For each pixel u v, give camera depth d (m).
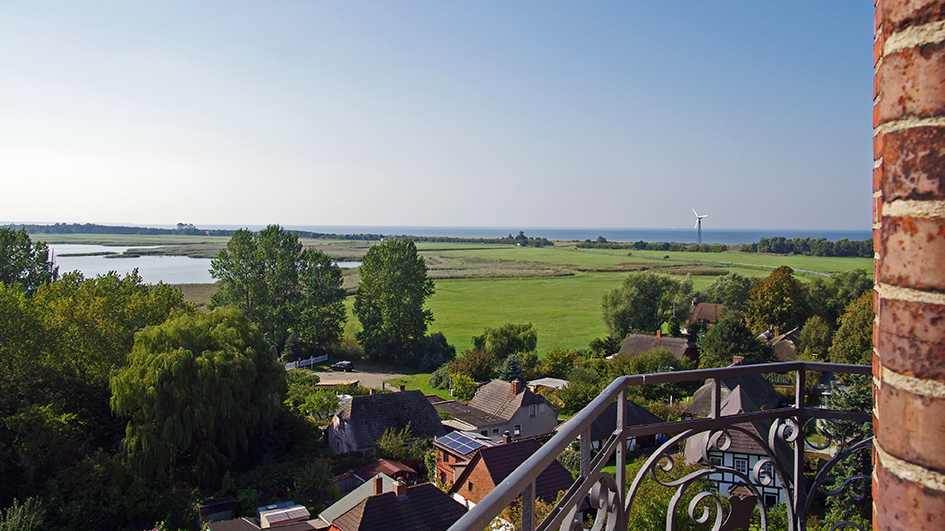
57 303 39.22
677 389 46.06
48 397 32.59
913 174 1.03
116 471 27.77
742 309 75.06
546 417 41.78
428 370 65.94
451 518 22.34
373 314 70.38
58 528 24.89
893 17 1.07
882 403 1.12
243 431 32.59
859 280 71.50
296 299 72.12
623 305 68.44
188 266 152.00
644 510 11.08
